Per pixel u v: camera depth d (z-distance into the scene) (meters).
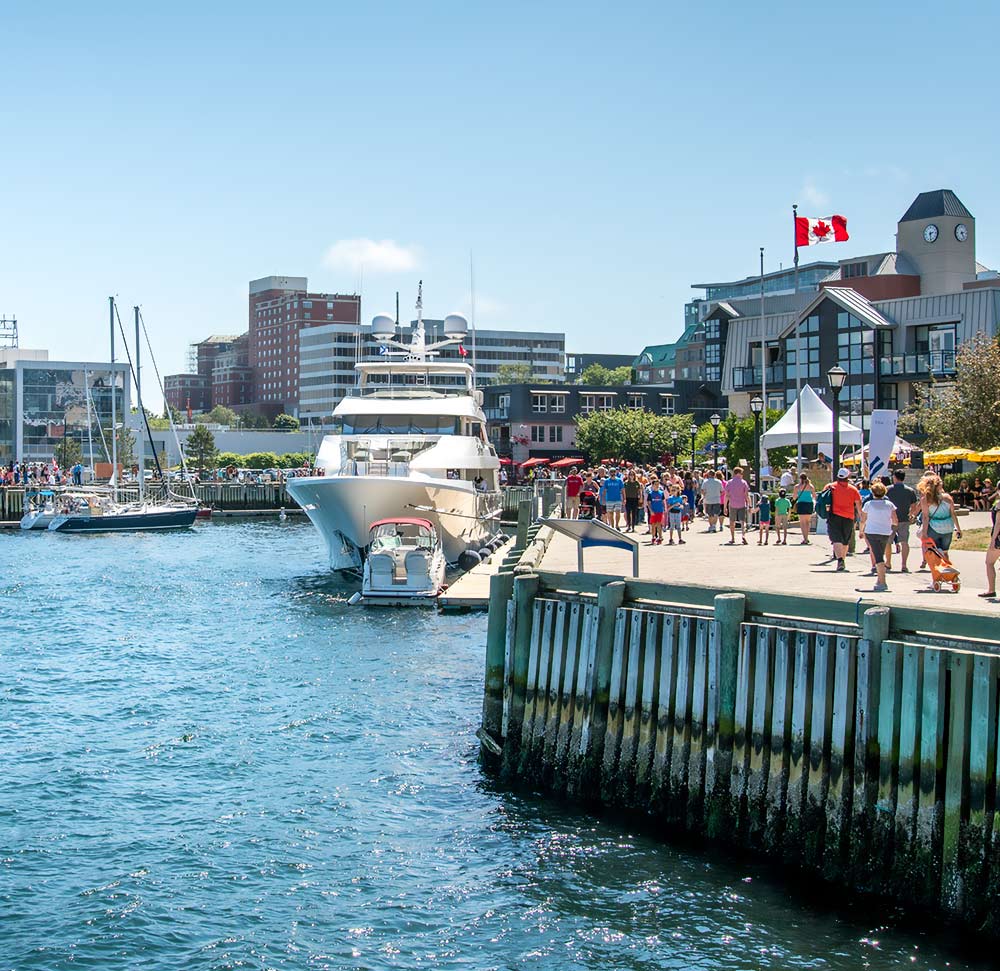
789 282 155.88
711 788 15.55
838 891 14.00
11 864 15.94
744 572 23.98
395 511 41.41
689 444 95.62
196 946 13.51
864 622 13.89
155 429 181.12
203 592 43.47
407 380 58.19
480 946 13.37
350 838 16.77
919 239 84.06
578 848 15.99
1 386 156.62
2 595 43.16
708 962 12.76
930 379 71.12
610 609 17.27
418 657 29.19
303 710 23.98
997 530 18.61
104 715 24.02
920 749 13.20
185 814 17.91
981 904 12.67
